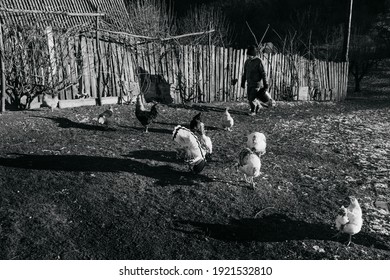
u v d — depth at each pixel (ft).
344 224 19.49
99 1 78.74
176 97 46.06
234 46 114.52
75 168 25.03
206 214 21.66
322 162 30.78
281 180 26.61
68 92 38.86
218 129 36.96
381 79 101.30
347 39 70.33
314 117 46.44
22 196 21.47
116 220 20.35
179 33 91.61
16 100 36.14
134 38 42.96
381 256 19.54
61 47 37.47
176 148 27.50
